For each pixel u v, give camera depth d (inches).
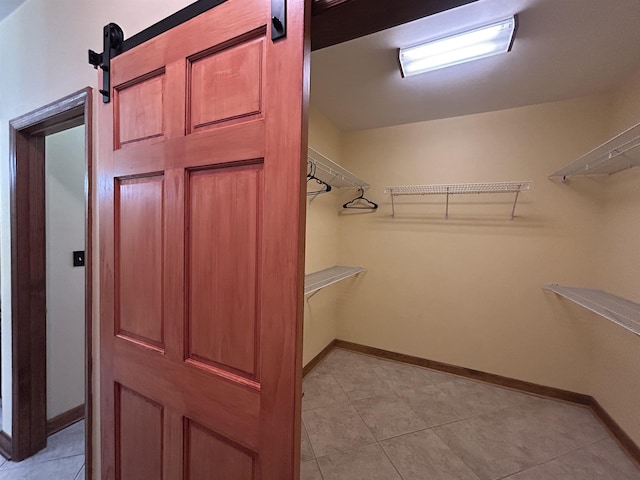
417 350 112.9
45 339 70.8
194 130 33.3
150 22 43.2
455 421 80.7
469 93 86.8
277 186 27.6
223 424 31.7
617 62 68.9
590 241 87.9
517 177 96.4
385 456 67.7
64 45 54.3
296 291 26.9
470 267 104.2
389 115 104.3
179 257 34.6
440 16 55.7
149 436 38.5
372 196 119.0
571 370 91.0
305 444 71.3
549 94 86.2
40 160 68.6
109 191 42.0
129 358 40.3
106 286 42.9
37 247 68.7
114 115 41.1
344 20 29.8
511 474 63.2
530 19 55.9
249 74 29.4
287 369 27.3
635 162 68.4
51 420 75.9
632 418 69.1
